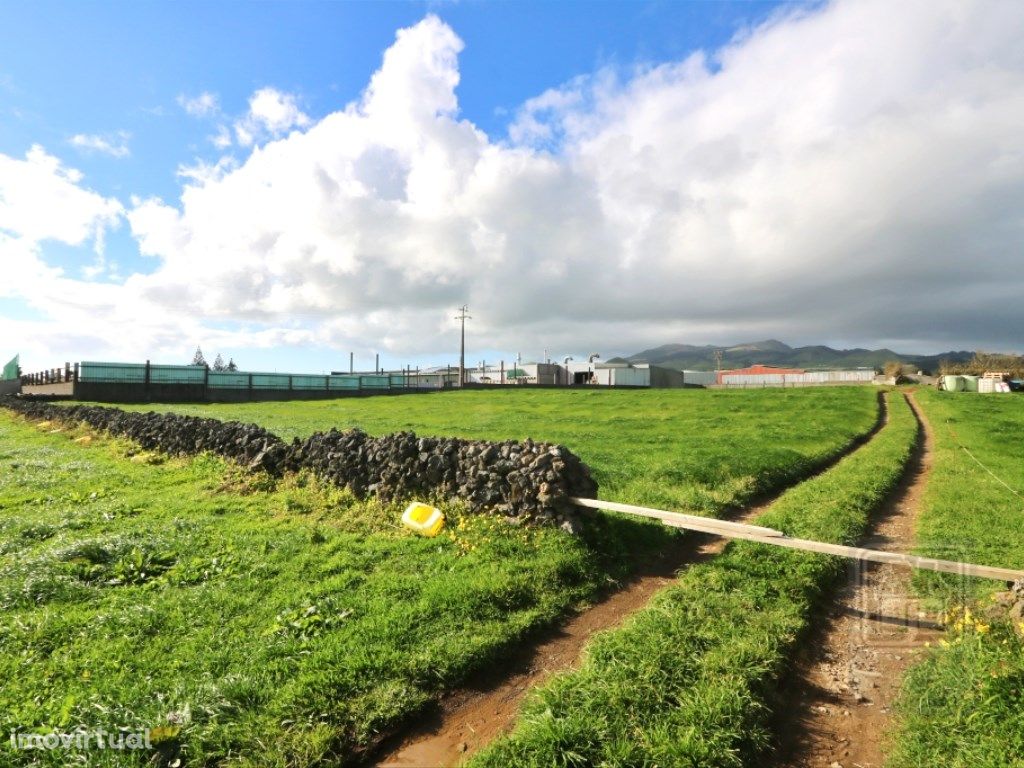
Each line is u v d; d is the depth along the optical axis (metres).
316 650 5.59
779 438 22.72
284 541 9.06
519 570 7.80
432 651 5.62
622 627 6.39
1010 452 19.34
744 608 6.72
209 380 60.38
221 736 4.39
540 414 36.56
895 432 26.23
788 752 4.47
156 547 8.64
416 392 73.00
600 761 4.15
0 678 5.16
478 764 4.14
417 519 9.66
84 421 24.83
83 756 4.12
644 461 16.61
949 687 4.78
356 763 4.34
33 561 7.81
